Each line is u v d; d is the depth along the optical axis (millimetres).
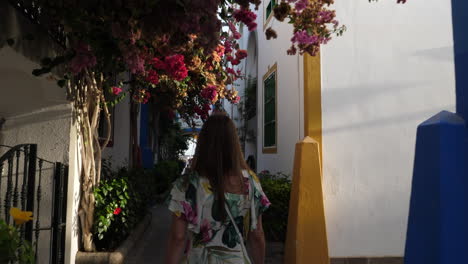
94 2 2859
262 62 9992
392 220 5242
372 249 5207
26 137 4449
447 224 2631
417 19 5484
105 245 5270
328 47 5391
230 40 6016
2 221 2365
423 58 5441
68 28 3207
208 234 1975
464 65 2793
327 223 5215
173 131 17500
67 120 4492
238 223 2033
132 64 3197
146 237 7051
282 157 7418
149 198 8719
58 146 4480
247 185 2109
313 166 5043
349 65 5395
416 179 2926
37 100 4285
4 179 4254
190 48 4602
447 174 2680
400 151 5328
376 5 5469
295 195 5125
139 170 8281
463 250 2641
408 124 5363
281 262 5516
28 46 3391
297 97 6344
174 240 1990
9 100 4172
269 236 5871
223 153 2094
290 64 6871
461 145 2727
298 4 3543
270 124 8836
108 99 6836
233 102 7324
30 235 3205
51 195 4391
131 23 2939
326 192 5238
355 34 5438
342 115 5340
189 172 2090
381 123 5352
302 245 4891
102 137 7172
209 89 6086
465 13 2779
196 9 2803
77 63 3152
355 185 5262
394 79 5410
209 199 2008
